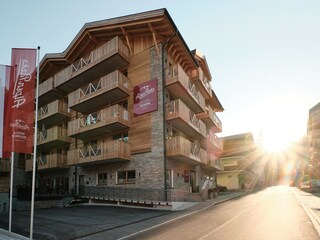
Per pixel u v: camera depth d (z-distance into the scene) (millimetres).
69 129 26188
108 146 22312
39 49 12227
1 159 26484
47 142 28875
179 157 21984
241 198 25891
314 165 49656
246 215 14203
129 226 12594
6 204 22719
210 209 17484
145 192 20531
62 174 29234
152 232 11008
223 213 15258
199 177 28406
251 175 55656
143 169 21750
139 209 18781
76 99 25672
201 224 12141
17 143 11523
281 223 11695
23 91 11859
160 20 21797
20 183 30531
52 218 15508
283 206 17641
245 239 9234
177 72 21859
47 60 29797
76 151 25312
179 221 13273
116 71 22516
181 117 21641
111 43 23375
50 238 10531
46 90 29719
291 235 9570
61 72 28094
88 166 26250
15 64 12008
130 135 23172
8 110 11758
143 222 13531
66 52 28281
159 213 16547
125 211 17844
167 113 22047
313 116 50219
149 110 22250
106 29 24328
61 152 30453
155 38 22766
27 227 12797
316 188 35125
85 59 26562
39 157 29922
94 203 23438
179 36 23000
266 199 23531
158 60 22766
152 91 22375
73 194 26297
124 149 22141
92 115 24703
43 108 30766
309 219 12570
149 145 21828
